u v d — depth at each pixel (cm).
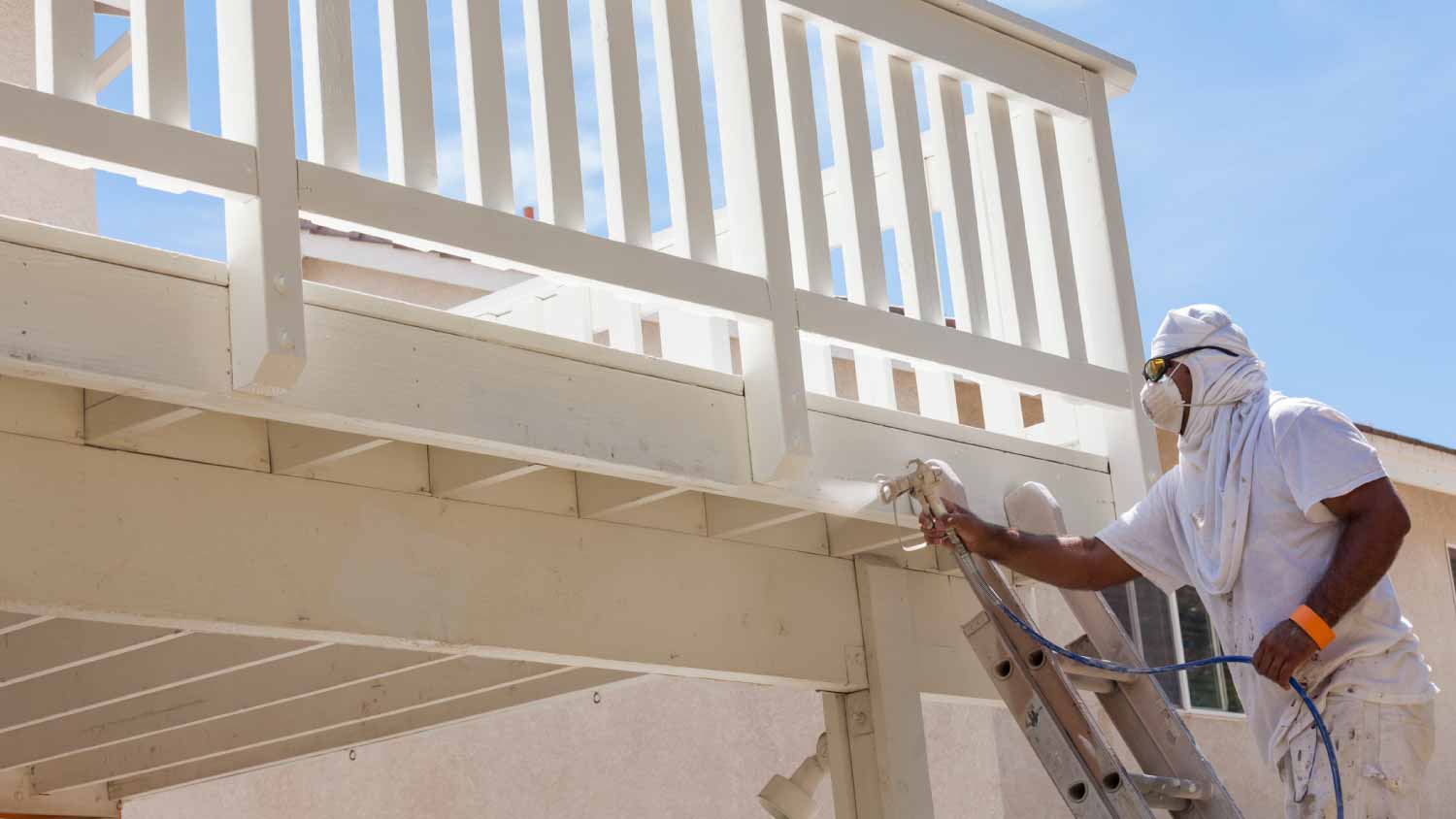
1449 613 1205
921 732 545
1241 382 398
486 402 385
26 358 316
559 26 415
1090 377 520
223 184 338
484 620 452
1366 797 368
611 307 577
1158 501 434
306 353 340
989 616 441
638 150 426
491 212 383
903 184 495
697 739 995
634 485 469
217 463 411
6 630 478
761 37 455
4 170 555
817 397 461
